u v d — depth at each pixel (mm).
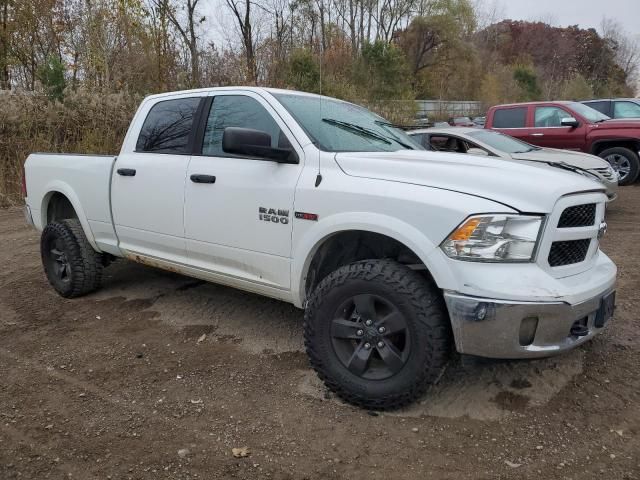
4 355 4016
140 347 4117
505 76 43094
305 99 4148
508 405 3268
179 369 3771
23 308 4977
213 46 18594
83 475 2697
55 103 11930
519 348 2854
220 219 3908
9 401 3377
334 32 28234
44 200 5402
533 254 2906
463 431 3018
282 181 3570
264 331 4379
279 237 3582
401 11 40625
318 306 3260
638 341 4066
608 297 3197
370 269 3100
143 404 3336
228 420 3158
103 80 15203
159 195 4312
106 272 5969
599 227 3330
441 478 2648
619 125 10789
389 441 2938
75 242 5059
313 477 2668
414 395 3055
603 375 3598
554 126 11367
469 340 2867
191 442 2955
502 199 2914
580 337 3053
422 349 2963
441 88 39750
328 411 3234
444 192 3002
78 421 3160
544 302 2795
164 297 5191
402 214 3031
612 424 3066
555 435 2975
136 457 2832
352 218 3188
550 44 59719
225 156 3996
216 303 5004
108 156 4859
